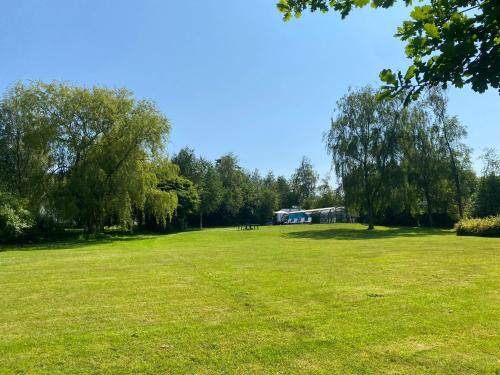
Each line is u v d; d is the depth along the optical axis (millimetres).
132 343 5586
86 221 33844
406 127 36656
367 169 37344
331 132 38156
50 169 32188
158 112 34344
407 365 4727
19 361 5020
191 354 5156
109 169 32469
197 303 7773
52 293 8969
